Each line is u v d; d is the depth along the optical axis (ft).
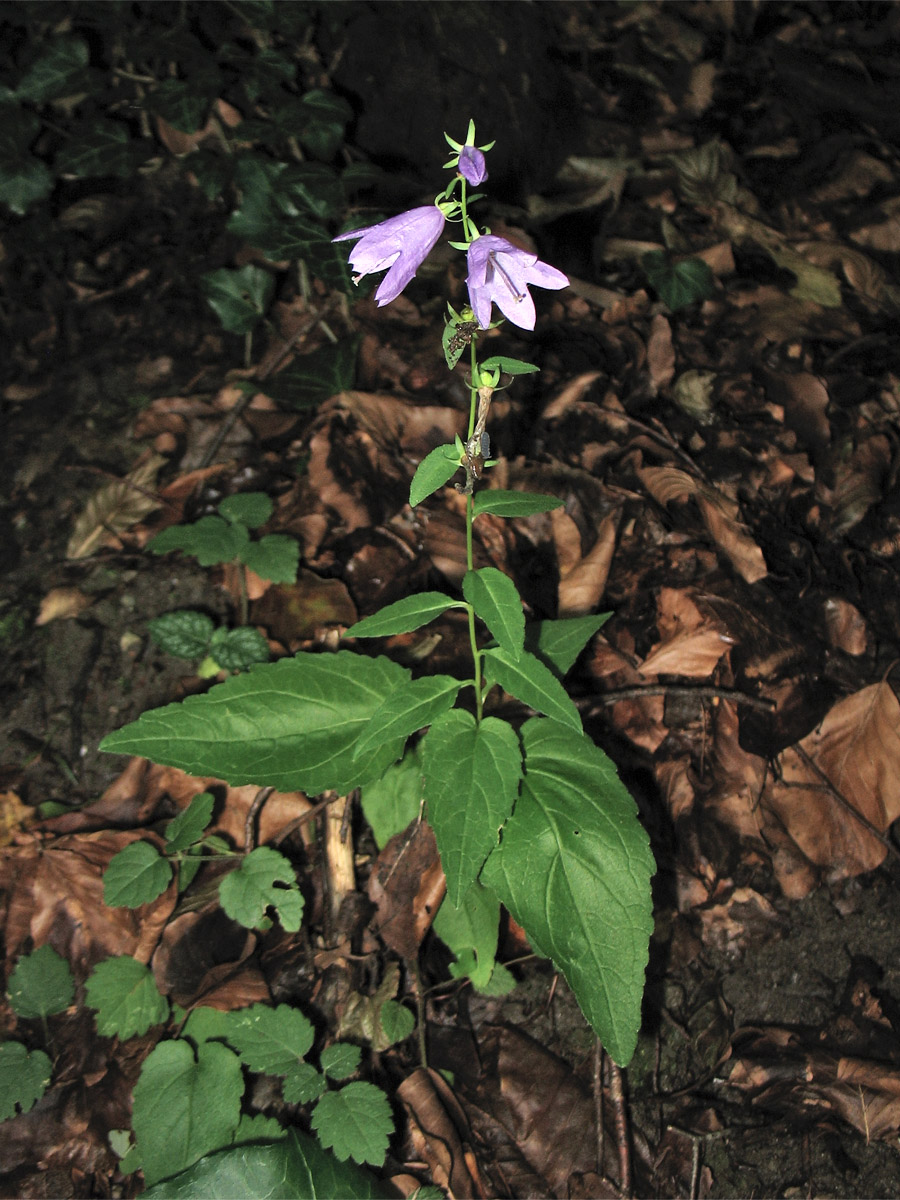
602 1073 1.37
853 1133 1.35
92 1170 1.32
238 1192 1.19
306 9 2.09
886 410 1.92
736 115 2.56
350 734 1.28
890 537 1.79
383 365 1.98
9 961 1.47
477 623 1.64
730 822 1.53
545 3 2.51
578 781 1.24
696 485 1.77
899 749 1.56
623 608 1.69
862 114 2.52
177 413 1.97
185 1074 1.31
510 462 1.81
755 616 1.65
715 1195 1.33
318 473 1.81
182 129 1.97
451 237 2.15
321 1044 1.38
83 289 2.23
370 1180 1.25
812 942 1.49
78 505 1.89
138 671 1.71
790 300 2.11
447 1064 1.39
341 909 1.44
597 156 2.40
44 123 2.24
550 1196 1.31
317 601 1.69
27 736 1.68
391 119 2.23
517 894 1.17
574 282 2.15
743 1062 1.41
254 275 1.99
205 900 1.46
